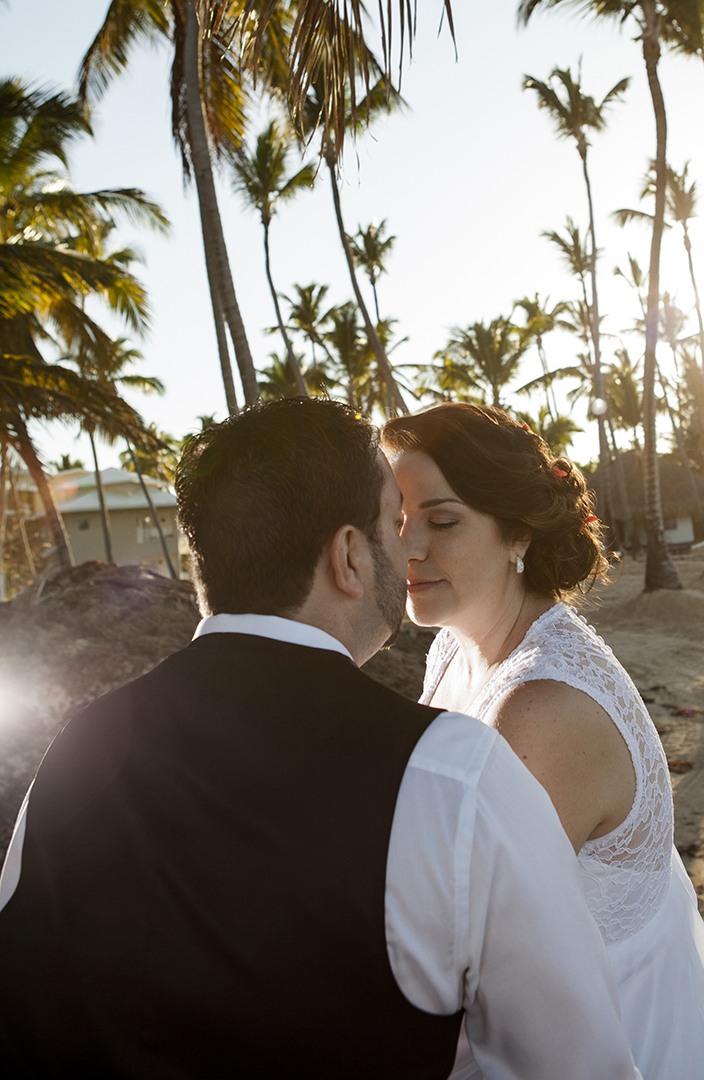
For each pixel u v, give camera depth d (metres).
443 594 1.48
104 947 0.84
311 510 0.98
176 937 0.83
